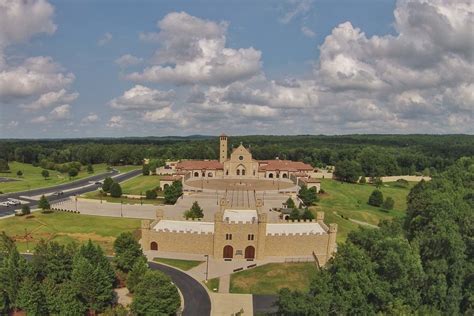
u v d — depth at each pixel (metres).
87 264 61.22
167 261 86.19
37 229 109.94
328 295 48.88
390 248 54.22
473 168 125.81
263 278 78.06
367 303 51.56
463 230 66.62
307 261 87.12
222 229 87.62
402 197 185.88
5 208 137.88
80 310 60.09
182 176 185.00
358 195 185.00
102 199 153.38
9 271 60.44
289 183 191.25
